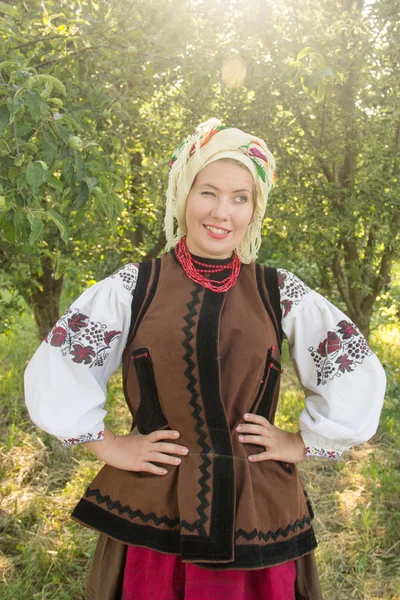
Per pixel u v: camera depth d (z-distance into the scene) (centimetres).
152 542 128
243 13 309
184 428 131
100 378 136
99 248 434
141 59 228
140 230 518
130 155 389
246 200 132
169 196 137
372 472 305
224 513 126
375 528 266
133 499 132
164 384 131
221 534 125
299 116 352
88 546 249
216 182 128
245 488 128
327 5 361
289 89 314
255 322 133
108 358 135
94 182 165
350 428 131
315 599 142
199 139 130
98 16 228
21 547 247
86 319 133
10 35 177
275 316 137
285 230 385
